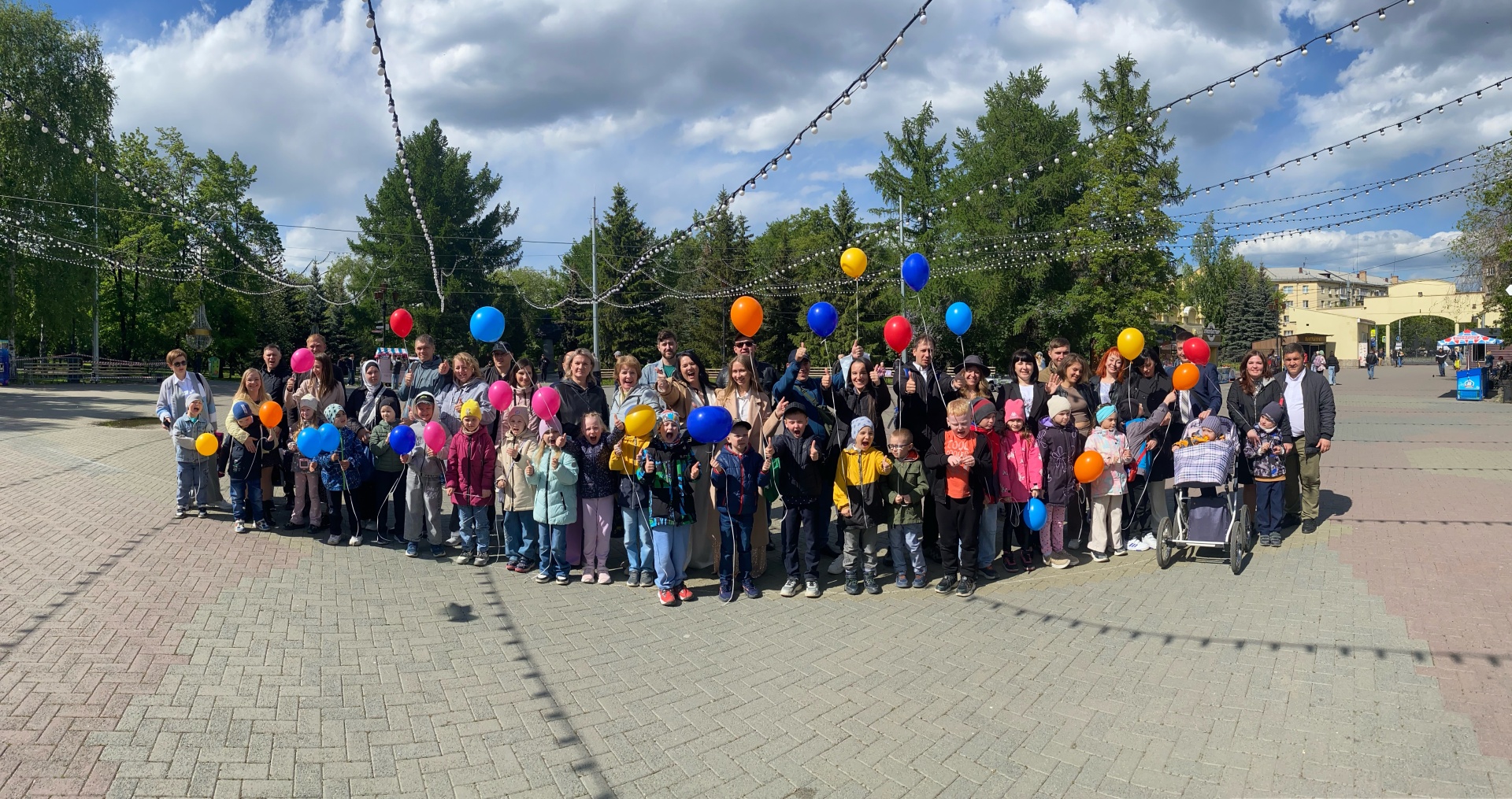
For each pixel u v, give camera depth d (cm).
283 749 337
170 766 319
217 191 4112
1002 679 420
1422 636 465
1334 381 3681
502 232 4644
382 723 363
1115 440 651
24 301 2806
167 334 4128
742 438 553
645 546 583
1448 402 2328
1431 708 376
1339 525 759
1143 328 3039
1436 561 622
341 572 603
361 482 676
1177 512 643
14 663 409
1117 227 3041
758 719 375
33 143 2514
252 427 710
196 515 763
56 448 1172
